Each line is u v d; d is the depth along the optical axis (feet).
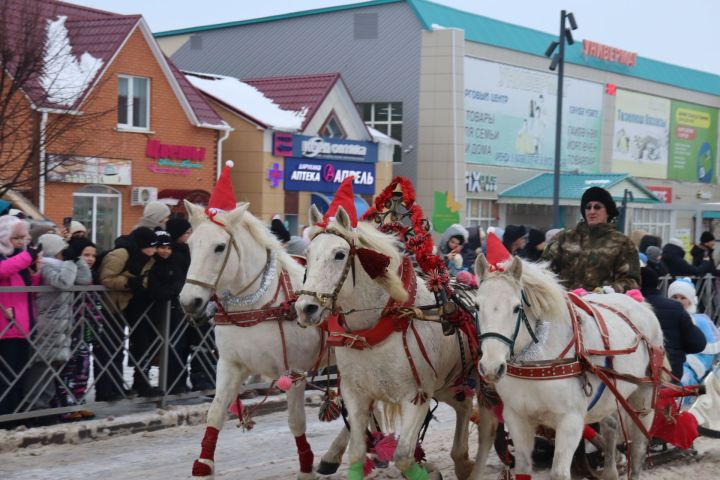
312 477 22.97
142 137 75.10
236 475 24.03
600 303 21.71
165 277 28.43
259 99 90.48
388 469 24.93
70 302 26.81
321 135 90.07
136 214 74.90
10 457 24.81
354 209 19.65
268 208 85.15
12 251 25.53
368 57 103.76
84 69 68.85
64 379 27.53
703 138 151.02
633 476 22.90
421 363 19.66
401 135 102.73
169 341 29.48
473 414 23.32
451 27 103.14
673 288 29.96
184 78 79.56
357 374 19.57
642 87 135.03
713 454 27.91
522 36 112.88
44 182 61.05
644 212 122.01
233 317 21.94
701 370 29.04
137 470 24.04
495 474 24.94
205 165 80.48
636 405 22.22
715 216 75.97
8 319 25.26
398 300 19.11
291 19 108.17
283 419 31.27
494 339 17.20
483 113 106.01
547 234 40.09
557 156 74.64
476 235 37.55
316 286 18.29
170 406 29.89
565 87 119.24
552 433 20.88
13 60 52.47
